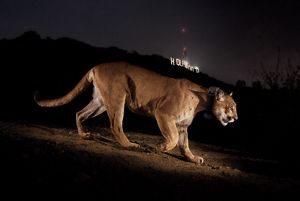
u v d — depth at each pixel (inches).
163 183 222.7
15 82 674.8
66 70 824.3
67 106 610.2
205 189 229.5
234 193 232.5
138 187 205.0
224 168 313.1
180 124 321.4
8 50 842.8
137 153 301.1
